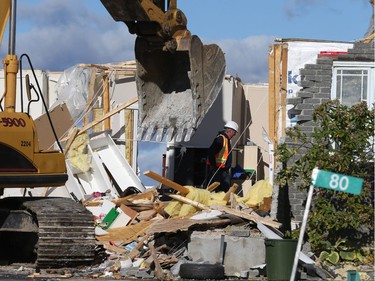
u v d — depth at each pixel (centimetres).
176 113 1820
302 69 1902
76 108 2753
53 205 1659
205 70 1777
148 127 1825
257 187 1944
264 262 1639
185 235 1723
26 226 1659
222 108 2672
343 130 1741
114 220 1908
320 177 1224
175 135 1805
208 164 2284
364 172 1766
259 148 2752
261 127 2830
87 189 2522
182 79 1836
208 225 1692
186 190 1825
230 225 1717
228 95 2672
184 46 1736
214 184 1980
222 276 1570
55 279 1515
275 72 2216
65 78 2784
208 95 1789
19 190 2448
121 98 2798
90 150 2547
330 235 1791
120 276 1573
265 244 1575
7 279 1497
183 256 1661
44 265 1602
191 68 1739
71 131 2552
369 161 1767
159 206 1905
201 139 2658
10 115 1662
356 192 1212
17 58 1697
